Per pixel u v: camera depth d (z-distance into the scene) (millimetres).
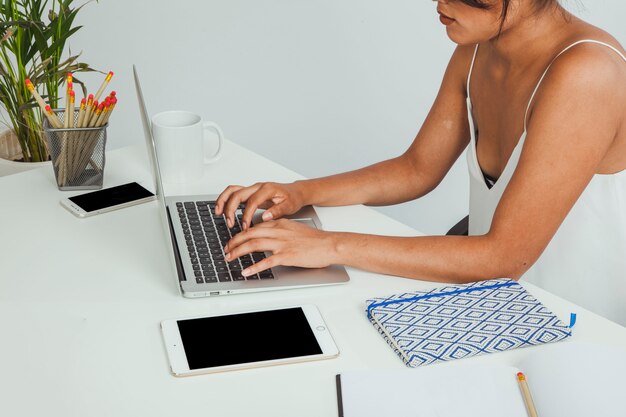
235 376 1081
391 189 1650
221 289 1245
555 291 1630
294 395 1051
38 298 1239
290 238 1319
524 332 1147
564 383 1028
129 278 1291
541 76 1396
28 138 2088
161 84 3236
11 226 1436
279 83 3359
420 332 1145
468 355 1119
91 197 1526
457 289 1250
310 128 3258
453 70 1653
